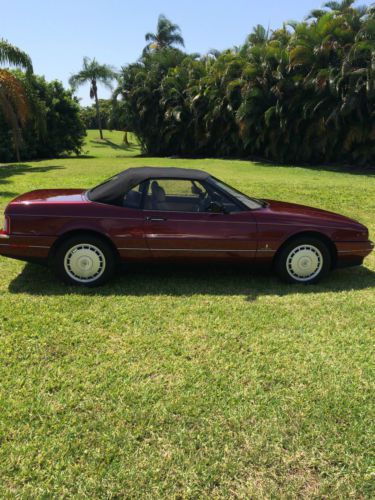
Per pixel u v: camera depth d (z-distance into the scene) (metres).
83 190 5.44
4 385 2.84
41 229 4.46
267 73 22.38
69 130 34.03
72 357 3.21
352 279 5.26
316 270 4.96
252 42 25.86
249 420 2.59
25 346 3.35
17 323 3.73
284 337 3.65
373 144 20.36
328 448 2.39
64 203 4.59
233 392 2.86
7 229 4.50
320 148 21.23
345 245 4.88
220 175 16.83
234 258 4.74
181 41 40.97
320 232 4.80
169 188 4.69
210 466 2.24
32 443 2.34
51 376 2.96
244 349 3.43
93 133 64.25
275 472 2.22
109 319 3.87
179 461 2.26
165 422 2.55
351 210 9.59
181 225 4.55
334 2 21.14
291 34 23.73
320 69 19.97
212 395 2.81
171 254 4.63
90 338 3.51
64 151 35.84
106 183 4.92
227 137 27.53
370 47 18.36
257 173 18.08
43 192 5.26
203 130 28.83
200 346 3.45
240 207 4.76
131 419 2.55
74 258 4.59
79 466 2.20
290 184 13.53
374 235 7.41
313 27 20.80
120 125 41.72
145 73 32.59
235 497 2.07
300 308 4.27
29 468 2.17
